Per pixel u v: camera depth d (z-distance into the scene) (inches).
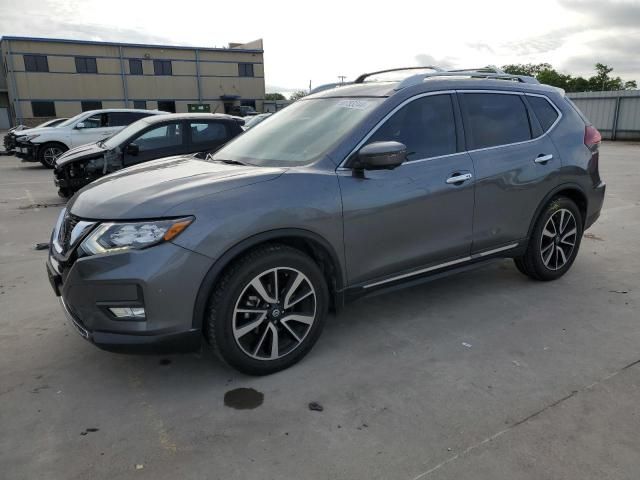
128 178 129.1
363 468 91.0
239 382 120.0
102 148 327.0
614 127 1045.2
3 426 104.3
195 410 109.4
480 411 107.0
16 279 192.2
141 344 106.7
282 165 131.5
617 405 108.3
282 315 121.4
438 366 125.7
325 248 123.7
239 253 111.3
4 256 222.5
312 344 128.1
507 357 129.6
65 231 118.3
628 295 169.9
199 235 106.3
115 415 108.0
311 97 163.8
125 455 95.5
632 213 297.4
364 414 106.9
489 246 158.7
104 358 132.0
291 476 89.4
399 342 138.7
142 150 327.6
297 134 142.9
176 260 104.8
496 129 158.1
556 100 177.0
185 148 338.6
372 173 130.3
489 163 152.1
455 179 143.3
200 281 107.8
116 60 1862.7
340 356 131.5
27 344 139.6
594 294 171.0
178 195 110.1
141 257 103.7
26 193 391.2
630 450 94.7
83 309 108.2
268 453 95.4
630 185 404.5
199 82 2027.6
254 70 2123.5
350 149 129.1
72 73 1802.4
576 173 174.7
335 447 96.8
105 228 106.9
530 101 169.3
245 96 2130.9
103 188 123.6
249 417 106.6
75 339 142.4
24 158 564.4
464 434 99.7
